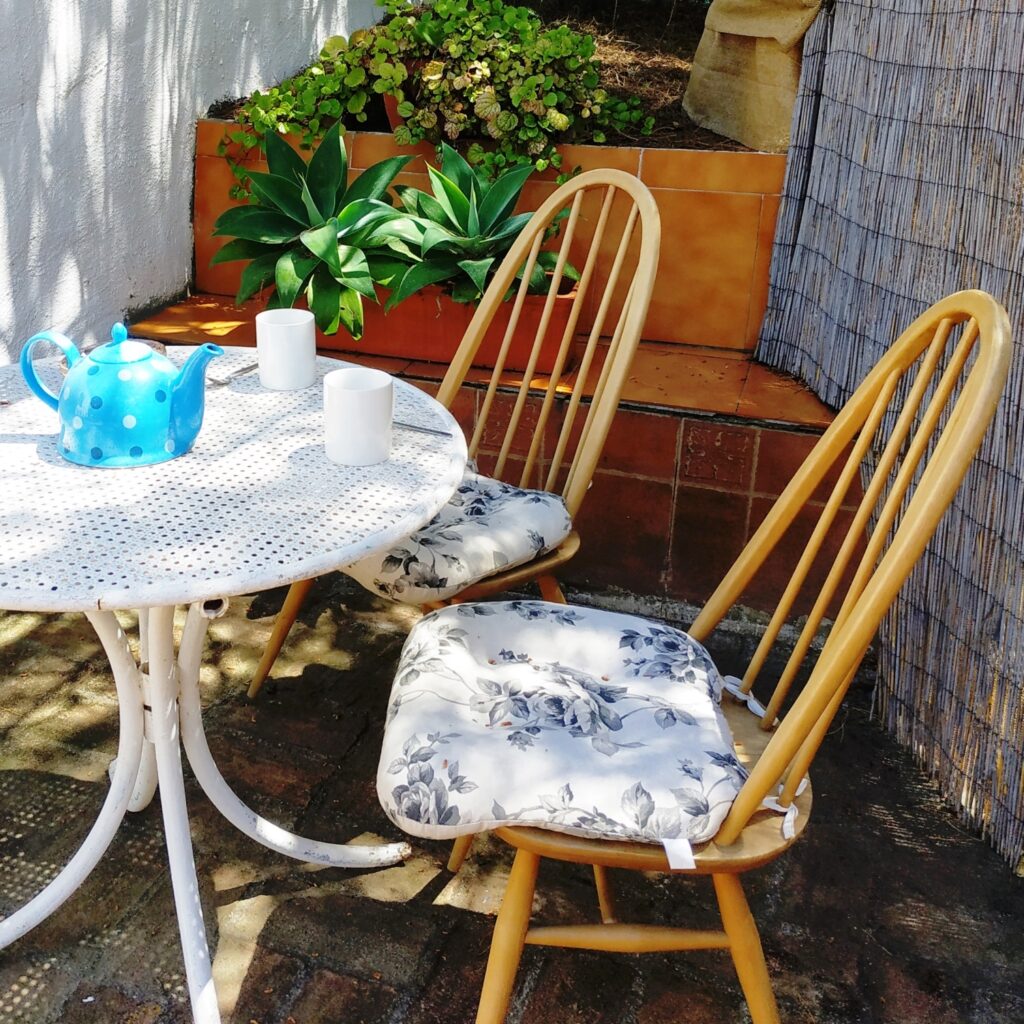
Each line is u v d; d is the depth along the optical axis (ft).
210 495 3.86
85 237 8.14
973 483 5.60
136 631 7.20
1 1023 4.42
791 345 7.91
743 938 3.82
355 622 7.45
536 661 4.41
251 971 4.73
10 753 5.94
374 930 4.98
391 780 3.68
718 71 8.86
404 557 4.99
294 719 6.41
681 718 4.02
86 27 7.69
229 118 9.46
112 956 4.76
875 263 6.61
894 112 6.34
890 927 5.13
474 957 4.86
